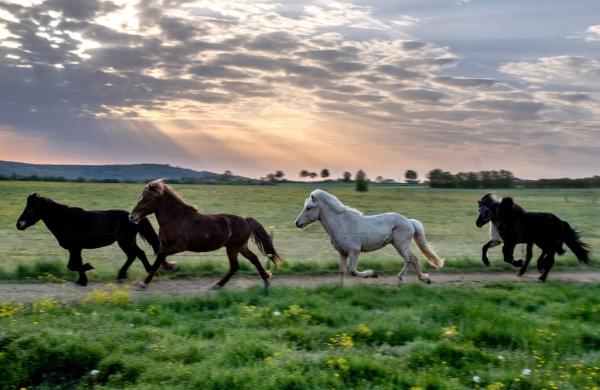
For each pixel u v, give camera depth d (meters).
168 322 9.73
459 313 10.42
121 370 7.74
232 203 55.12
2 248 21.70
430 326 9.73
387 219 13.97
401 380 7.51
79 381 7.71
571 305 11.27
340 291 12.14
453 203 60.50
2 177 115.19
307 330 9.29
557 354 8.56
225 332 9.19
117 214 13.65
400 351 8.59
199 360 8.09
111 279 13.94
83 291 12.51
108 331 8.78
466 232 32.44
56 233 13.09
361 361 7.83
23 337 8.11
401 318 10.05
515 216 15.68
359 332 9.20
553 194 82.19
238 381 7.28
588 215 44.84
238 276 14.95
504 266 17.47
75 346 8.00
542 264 15.88
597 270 17.58
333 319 9.95
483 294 12.20
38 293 12.12
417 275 14.47
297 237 28.11
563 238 15.64
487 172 111.12
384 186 122.81
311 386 7.27
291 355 8.12
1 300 11.35
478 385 7.54
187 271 14.87
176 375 7.50
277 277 15.05
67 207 13.23
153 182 12.93
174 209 12.88
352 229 13.70
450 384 7.41
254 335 9.01
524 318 10.20
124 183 107.88
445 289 12.76
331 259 18.03
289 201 59.72
